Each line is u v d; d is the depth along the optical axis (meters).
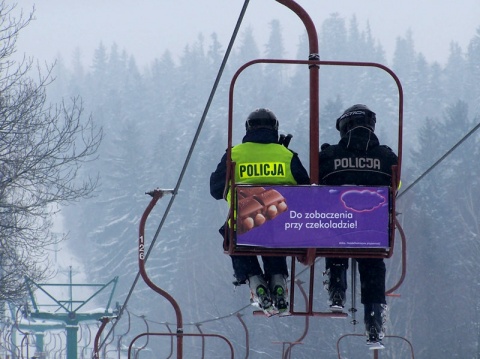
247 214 8.03
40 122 27.94
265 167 8.38
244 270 8.66
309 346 62.41
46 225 33.50
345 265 9.05
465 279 74.50
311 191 8.08
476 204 90.19
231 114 8.04
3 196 26.22
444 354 66.56
